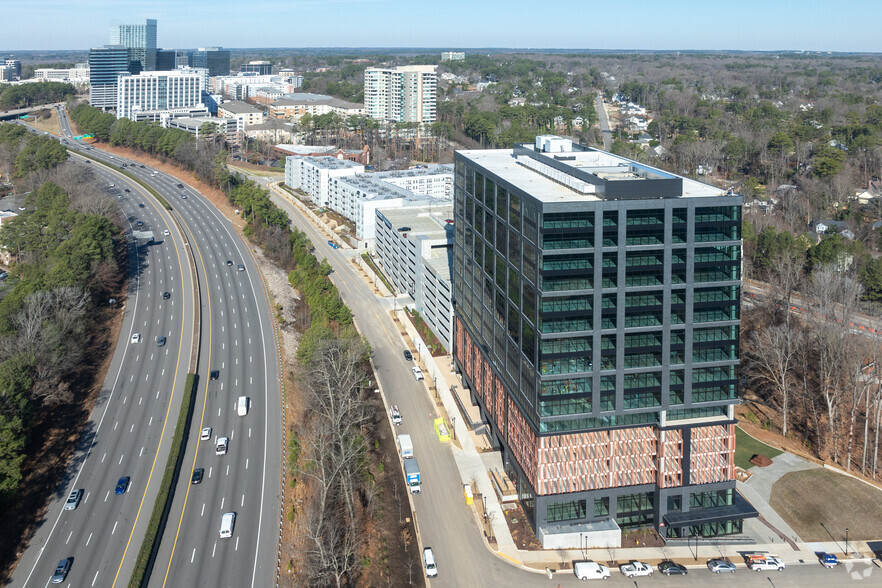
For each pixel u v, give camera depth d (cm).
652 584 12888
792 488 15350
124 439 16988
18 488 14725
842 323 18462
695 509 14262
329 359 18025
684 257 13088
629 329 13238
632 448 13962
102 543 13575
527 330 13862
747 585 12850
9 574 12781
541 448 13638
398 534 14250
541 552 13775
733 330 13562
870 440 16950
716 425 13925
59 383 18212
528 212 13362
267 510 14638
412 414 18625
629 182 12950
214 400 18900
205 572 12888
